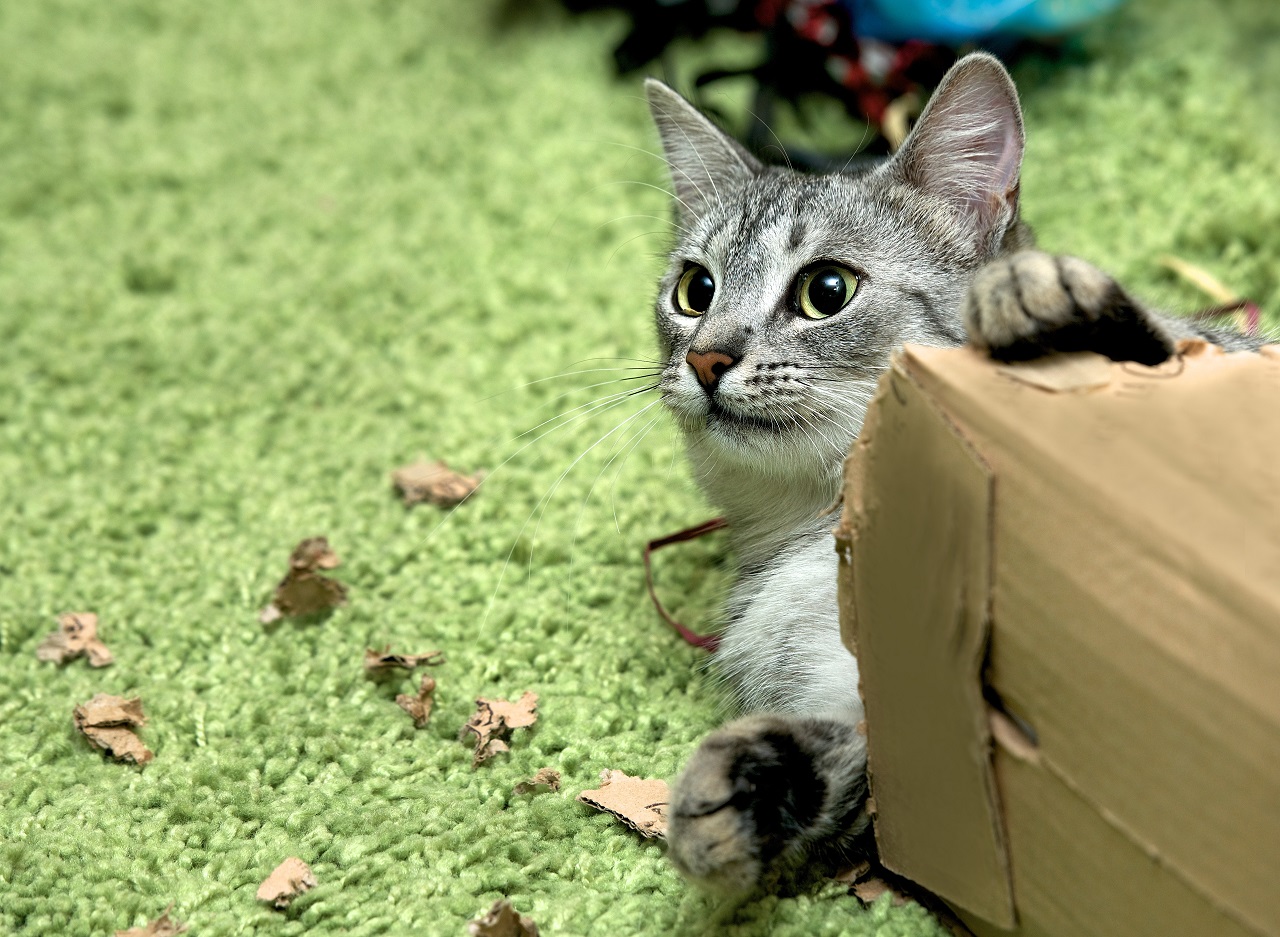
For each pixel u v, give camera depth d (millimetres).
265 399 1203
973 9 1303
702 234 1082
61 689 1040
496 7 1521
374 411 1199
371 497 1141
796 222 1036
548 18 1499
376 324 1249
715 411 1017
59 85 1447
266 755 1006
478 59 1458
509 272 1276
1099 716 844
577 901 938
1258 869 825
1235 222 1221
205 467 1162
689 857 903
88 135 1396
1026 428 853
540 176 1337
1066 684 849
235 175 1363
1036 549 850
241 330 1248
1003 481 854
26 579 1096
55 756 1012
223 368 1224
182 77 1463
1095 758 847
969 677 866
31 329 1247
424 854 959
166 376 1219
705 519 1119
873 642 896
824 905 932
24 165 1368
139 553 1113
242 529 1125
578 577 1093
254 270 1291
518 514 1126
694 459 1057
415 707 1021
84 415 1195
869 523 888
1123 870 849
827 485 1017
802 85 1307
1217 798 829
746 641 1021
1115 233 1233
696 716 1017
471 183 1342
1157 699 834
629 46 1375
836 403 1004
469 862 956
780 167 1149
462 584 1091
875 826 919
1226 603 826
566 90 1396
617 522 1119
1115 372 872
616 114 1372
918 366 872
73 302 1264
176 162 1371
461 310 1259
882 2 1302
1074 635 846
